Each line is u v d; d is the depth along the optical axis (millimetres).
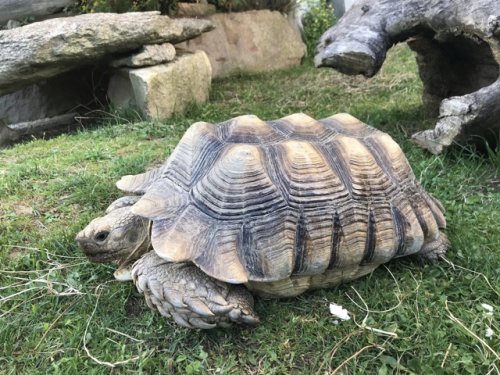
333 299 710
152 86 1526
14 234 899
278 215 643
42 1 1975
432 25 1142
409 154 1146
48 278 779
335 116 803
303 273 659
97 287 757
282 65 2488
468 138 1078
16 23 1960
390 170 745
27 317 711
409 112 1471
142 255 709
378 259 707
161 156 1202
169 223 638
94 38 1475
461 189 995
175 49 1786
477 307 679
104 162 1199
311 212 659
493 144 1108
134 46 1562
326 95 1779
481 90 1028
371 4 1226
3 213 972
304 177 669
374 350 627
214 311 613
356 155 714
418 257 787
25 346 664
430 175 1037
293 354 625
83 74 1826
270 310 693
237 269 610
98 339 671
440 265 774
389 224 706
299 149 686
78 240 703
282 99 1789
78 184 1057
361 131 780
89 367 626
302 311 691
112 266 795
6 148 1463
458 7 1077
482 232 846
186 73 1657
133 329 683
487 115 1024
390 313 678
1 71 1462
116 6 1873
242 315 628
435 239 766
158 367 619
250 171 650
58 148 1332
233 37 2348
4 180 1084
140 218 712
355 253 678
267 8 2537
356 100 1696
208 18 2273
